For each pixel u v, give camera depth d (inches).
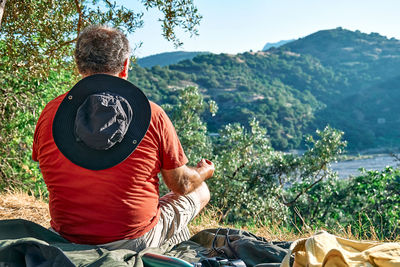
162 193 510.0
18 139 302.7
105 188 62.3
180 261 59.7
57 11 202.8
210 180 599.8
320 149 647.1
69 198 63.5
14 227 63.1
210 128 5816.9
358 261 50.3
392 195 566.9
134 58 201.0
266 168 647.8
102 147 59.2
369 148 6914.4
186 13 197.3
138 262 58.3
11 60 208.5
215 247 76.3
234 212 595.8
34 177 311.0
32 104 297.3
